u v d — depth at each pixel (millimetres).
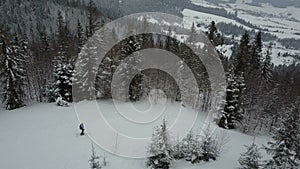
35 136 29672
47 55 55812
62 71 41438
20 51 42281
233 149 27797
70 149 26641
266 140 33281
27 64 50594
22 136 29750
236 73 37156
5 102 44562
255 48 48250
